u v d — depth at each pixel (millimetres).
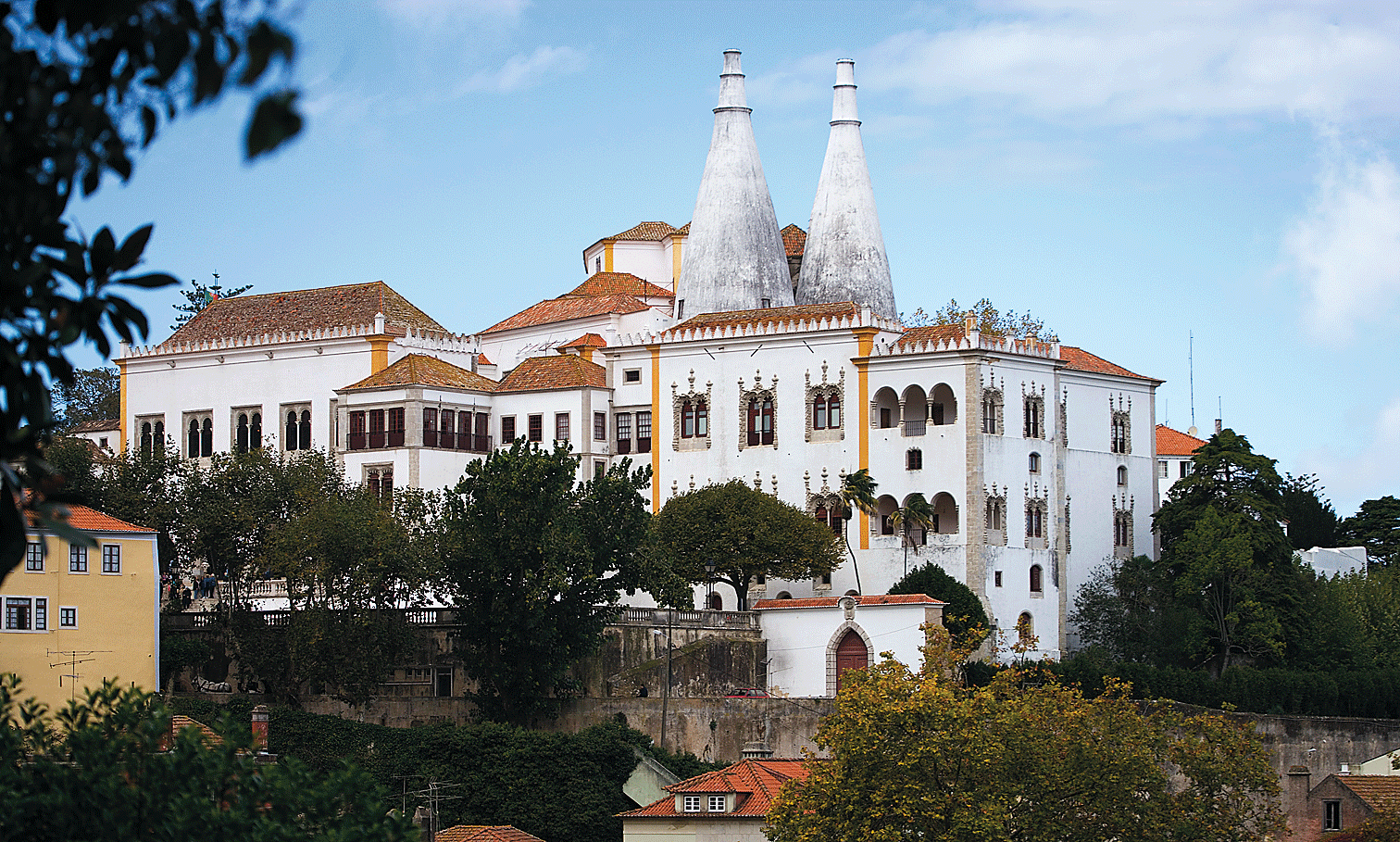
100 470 115125
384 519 102062
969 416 119500
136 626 93000
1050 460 125312
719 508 117000
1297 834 86812
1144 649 124312
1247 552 124812
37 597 89312
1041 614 122875
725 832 80812
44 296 15148
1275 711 112125
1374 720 109438
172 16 13281
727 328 127688
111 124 14055
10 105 13805
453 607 102562
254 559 105938
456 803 93312
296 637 98188
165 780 27438
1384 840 72125
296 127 12445
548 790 93188
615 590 101688
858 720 68375
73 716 28953
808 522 118062
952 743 67438
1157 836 68375
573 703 100938
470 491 100812
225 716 29859
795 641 109312
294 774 29172
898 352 121875
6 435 15117
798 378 125375
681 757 98000
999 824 63719
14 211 14398
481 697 100312
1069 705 73375
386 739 94875
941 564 119688
